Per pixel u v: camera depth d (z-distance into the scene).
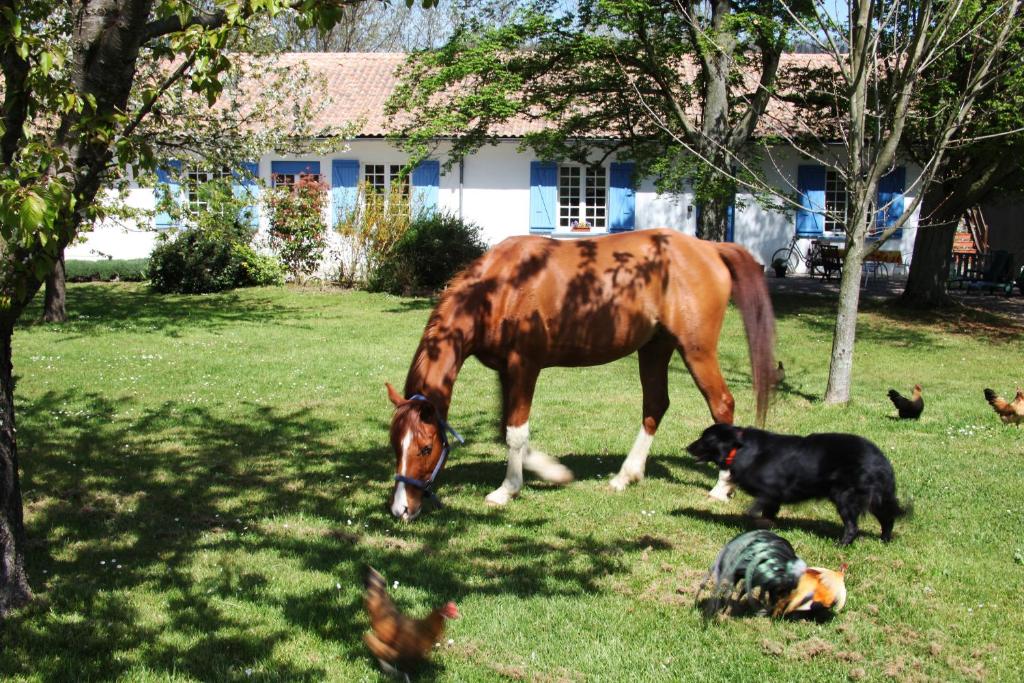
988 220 27.28
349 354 13.12
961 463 7.66
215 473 7.32
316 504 6.57
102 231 25.67
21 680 3.98
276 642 4.38
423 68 18.36
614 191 24.88
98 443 8.16
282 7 4.29
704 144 17.09
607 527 6.12
